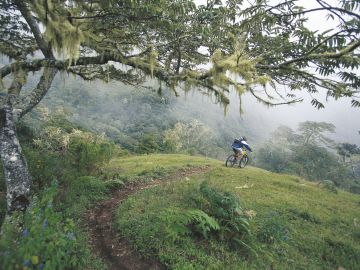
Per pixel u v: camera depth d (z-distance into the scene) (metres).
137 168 12.48
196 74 4.16
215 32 3.82
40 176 6.97
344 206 9.90
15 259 2.64
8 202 5.11
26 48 7.31
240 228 5.44
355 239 6.81
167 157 18.61
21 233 3.20
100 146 9.75
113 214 6.30
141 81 7.71
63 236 3.09
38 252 2.80
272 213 6.51
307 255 5.53
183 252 4.64
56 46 4.51
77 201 6.79
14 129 5.61
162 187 8.27
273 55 3.29
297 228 6.70
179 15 4.02
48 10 4.11
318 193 11.20
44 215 3.10
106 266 4.31
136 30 4.60
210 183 9.52
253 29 3.01
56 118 14.57
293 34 2.65
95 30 4.75
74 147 9.31
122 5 3.86
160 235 5.03
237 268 4.49
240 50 3.43
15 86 6.11
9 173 5.23
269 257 4.91
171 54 4.96
